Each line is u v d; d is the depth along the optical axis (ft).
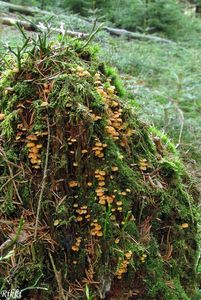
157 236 9.22
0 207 8.44
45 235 8.32
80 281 8.41
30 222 8.44
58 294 8.17
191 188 10.57
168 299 8.80
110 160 8.64
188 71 25.76
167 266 9.12
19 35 22.43
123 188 8.77
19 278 8.04
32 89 8.83
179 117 18.98
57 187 8.46
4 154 8.62
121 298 8.57
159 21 35.40
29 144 8.50
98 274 8.36
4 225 8.37
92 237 8.44
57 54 9.21
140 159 9.34
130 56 25.70
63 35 9.80
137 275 8.75
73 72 8.92
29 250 8.18
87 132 8.51
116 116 9.05
